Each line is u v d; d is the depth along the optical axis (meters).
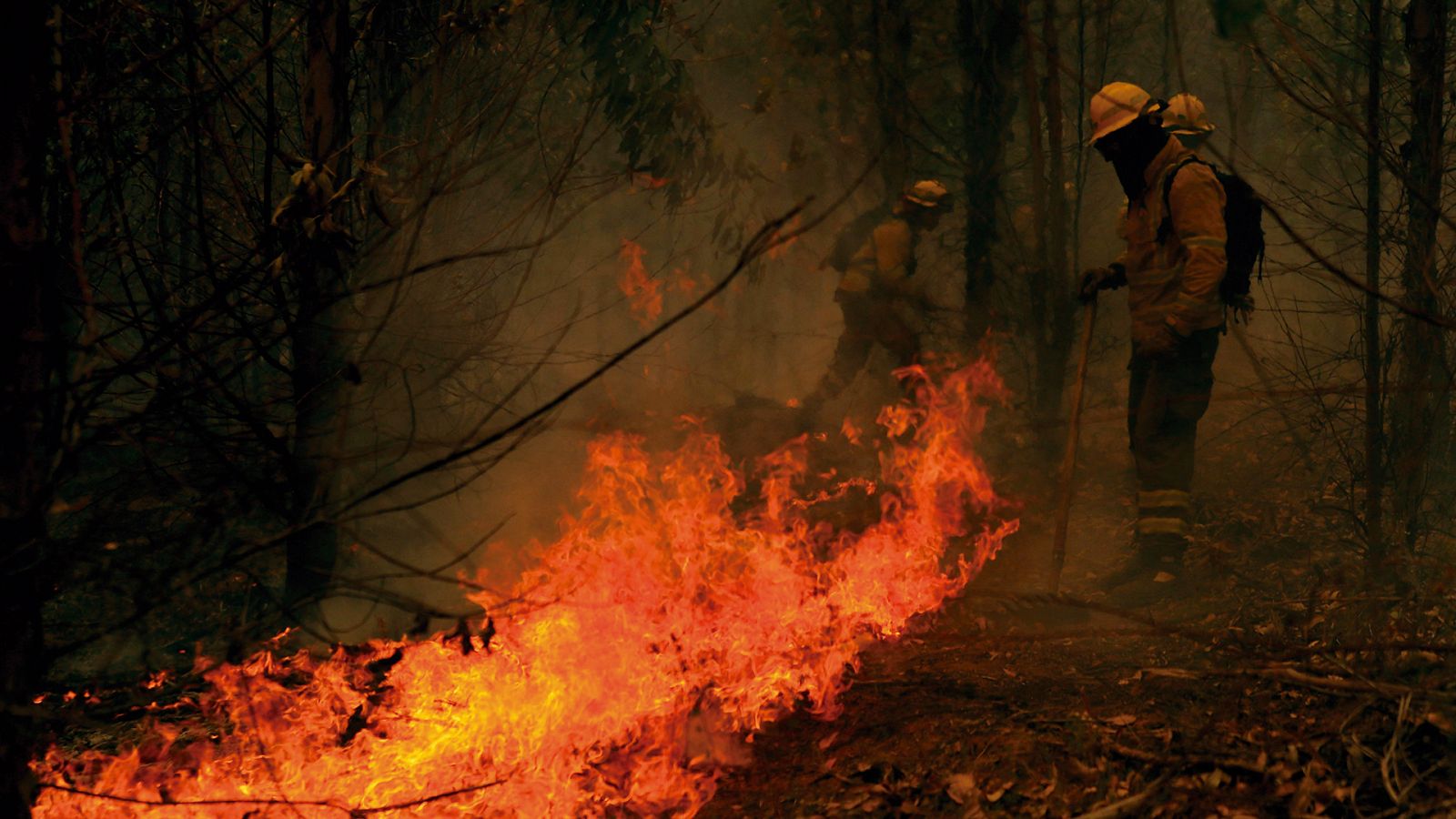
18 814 2.53
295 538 4.26
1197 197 4.49
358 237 4.57
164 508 3.37
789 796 3.14
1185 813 2.70
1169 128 4.92
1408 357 4.00
